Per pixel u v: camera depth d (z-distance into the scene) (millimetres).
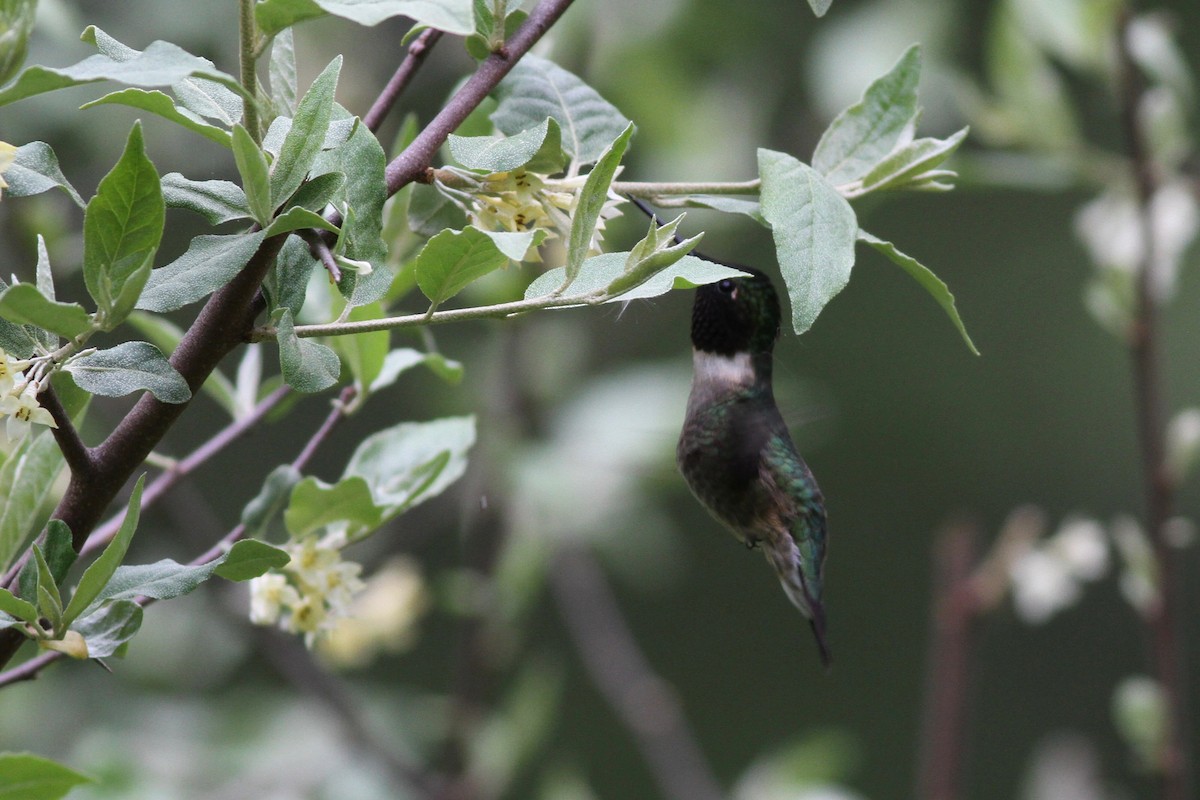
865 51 3631
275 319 3332
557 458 3598
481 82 3348
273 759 3572
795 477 3451
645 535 3623
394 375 3398
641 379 3631
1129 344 3518
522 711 3570
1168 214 3527
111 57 3328
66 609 3324
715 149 3631
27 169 3332
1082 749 3553
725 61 3646
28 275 3508
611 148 3320
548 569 3625
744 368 3457
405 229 3396
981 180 3533
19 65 3090
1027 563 3520
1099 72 3525
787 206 3340
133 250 3174
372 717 3586
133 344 3328
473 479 3594
